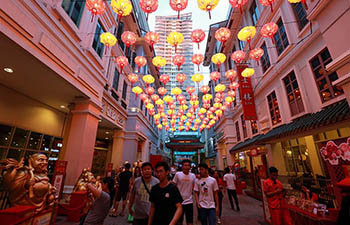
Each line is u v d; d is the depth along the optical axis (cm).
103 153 1323
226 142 1477
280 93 782
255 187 875
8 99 563
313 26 585
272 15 847
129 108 1290
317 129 448
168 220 197
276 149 765
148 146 1653
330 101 504
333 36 395
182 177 338
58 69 482
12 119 573
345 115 356
